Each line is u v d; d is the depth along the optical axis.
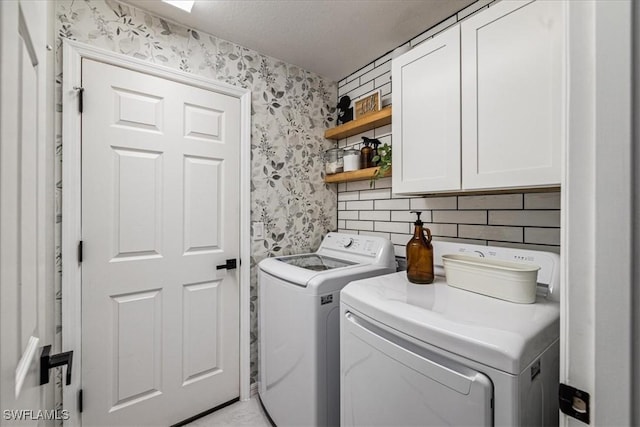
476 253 1.31
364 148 1.94
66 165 1.32
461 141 1.19
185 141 1.66
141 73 1.52
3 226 0.42
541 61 0.96
